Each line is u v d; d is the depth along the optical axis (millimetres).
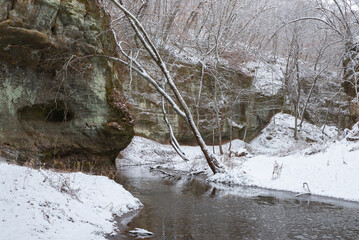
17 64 13102
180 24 30953
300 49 34969
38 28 12570
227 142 36188
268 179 15000
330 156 14727
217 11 28453
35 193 6316
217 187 14500
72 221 6160
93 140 15562
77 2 14070
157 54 15812
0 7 11586
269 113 39094
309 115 39844
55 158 14508
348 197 11500
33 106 14133
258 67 38000
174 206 9977
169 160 27312
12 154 12086
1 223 4926
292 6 34969
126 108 16766
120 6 14836
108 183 9484
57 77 14102
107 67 16172
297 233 7316
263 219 8586
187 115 16516
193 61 33625
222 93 34875
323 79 38000
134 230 6871
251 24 36062
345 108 38656
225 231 7359
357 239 6922
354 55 25156
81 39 14336
